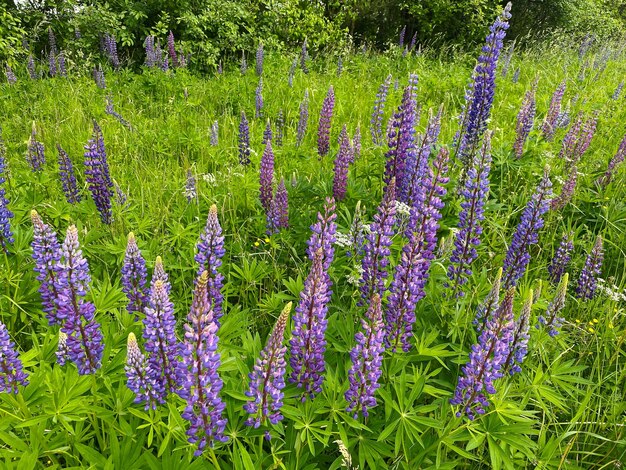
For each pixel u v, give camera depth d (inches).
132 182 234.2
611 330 150.3
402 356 123.8
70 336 101.4
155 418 100.9
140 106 384.8
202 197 213.0
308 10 637.9
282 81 449.7
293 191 208.2
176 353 98.9
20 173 217.5
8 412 94.5
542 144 262.5
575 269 183.8
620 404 126.9
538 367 127.5
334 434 110.3
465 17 739.4
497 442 109.9
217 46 542.0
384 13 746.2
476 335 137.0
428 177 129.3
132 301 133.4
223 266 172.4
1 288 148.7
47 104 348.2
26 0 507.8
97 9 511.2
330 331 131.3
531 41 717.9
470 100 224.8
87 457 95.9
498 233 196.5
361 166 236.8
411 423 108.0
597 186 225.9
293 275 178.7
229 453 99.9
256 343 119.3
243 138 252.5
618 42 764.6
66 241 98.8
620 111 363.6
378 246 132.4
